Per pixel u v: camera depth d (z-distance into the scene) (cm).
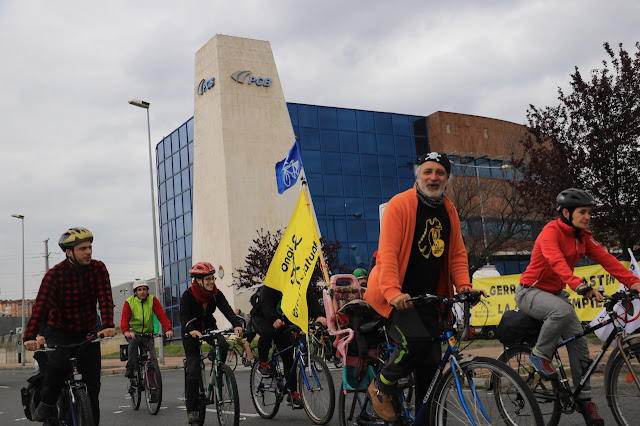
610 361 484
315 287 2514
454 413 391
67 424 540
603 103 1606
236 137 4009
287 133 4150
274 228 3994
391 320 425
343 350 508
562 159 1670
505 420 366
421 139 4728
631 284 516
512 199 2956
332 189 4303
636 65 1597
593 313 1272
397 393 444
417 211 417
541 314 527
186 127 4600
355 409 504
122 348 954
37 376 577
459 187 3325
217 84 4050
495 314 1667
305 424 696
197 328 709
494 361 372
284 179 1096
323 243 2684
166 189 4866
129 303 942
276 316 744
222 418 660
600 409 609
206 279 696
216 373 673
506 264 4356
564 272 507
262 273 2864
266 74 4162
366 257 4325
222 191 3959
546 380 526
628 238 1622
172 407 950
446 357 399
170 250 4791
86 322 547
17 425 880
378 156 4525
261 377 765
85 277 542
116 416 883
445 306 416
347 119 4472
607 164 1603
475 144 4791
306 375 706
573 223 527
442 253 427
